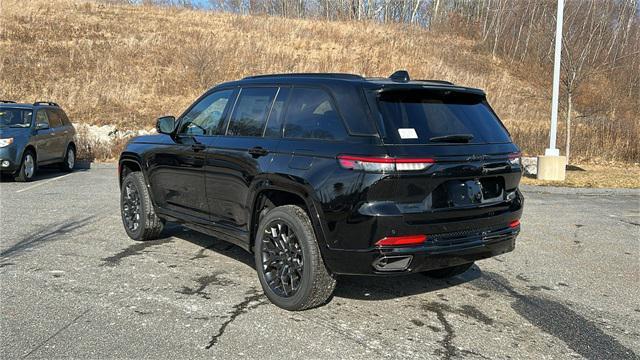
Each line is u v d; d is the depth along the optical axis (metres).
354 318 4.25
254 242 4.82
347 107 4.11
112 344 3.67
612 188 12.21
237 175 4.82
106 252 6.04
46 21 30.17
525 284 5.26
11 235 6.77
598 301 4.81
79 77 23.84
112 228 7.24
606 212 9.30
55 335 3.80
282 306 4.39
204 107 5.68
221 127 5.28
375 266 3.84
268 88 4.94
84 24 30.61
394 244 3.81
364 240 3.82
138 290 4.77
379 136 3.85
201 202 5.43
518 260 6.14
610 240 7.20
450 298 4.79
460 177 4.04
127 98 22.31
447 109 4.37
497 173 4.30
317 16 49.00
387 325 4.12
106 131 18.33
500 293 4.96
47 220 7.71
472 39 41.84
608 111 25.97
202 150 5.31
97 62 25.48
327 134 4.16
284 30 33.72
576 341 3.93
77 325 3.98
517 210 4.51
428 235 3.93
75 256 5.84
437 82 4.65
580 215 8.99
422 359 3.56
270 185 4.43
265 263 4.56
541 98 28.73
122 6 36.56
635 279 5.49
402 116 4.04
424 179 3.86
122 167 6.84
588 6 18.95
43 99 21.39
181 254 5.99
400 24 43.56
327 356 3.56
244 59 27.70
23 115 12.69
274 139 4.59
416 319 4.27
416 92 4.23
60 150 13.70
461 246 4.07
